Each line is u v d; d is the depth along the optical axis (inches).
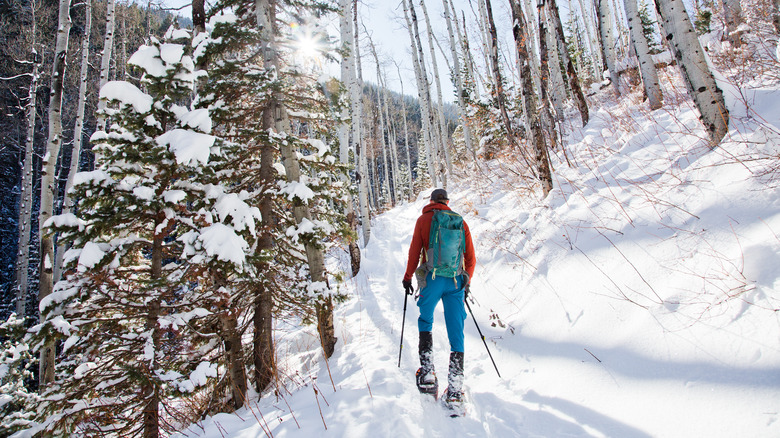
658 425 73.4
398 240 468.4
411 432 88.6
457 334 112.0
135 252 158.4
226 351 180.2
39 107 845.8
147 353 132.6
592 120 350.3
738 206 103.3
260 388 187.0
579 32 991.0
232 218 156.4
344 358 167.9
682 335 86.4
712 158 132.5
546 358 114.9
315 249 203.5
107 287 142.3
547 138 341.7
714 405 69.1
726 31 331.9
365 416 95.8
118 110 156.1
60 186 944.3
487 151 591.5
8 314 627.2
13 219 873.5
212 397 176.7
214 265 141.1
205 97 194.5
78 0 810.2
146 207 144.9
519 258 179.8
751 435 60.4
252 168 218.8
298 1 233.3
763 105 133.6
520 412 95.2
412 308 220.7
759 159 105.8
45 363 236.1
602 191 174.6
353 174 490.0
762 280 80.5
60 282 137.4
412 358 148.1
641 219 132.6
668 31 152.3
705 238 103.1
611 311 109.7
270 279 189.6
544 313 134.7
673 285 99.2
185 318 142.3
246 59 197.0
